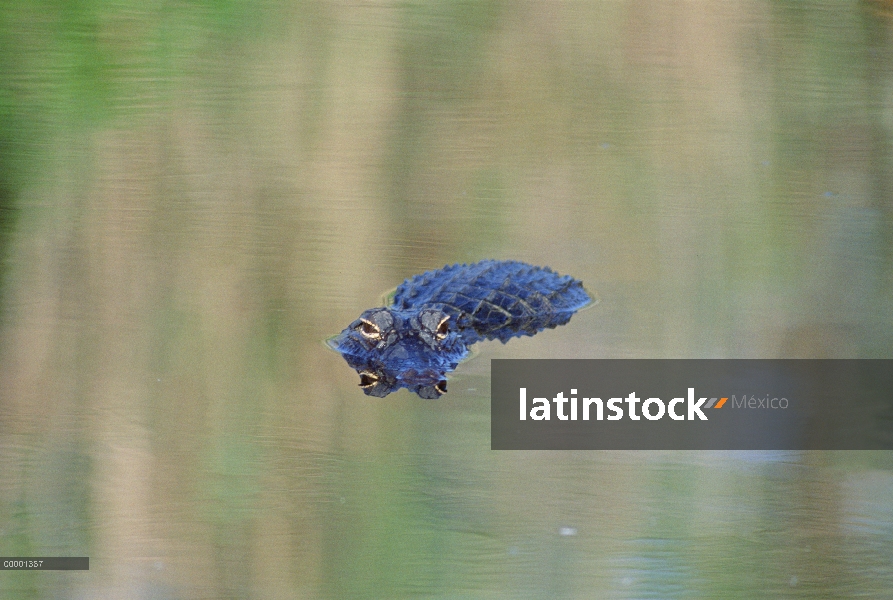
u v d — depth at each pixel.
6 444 15.24
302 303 21.33
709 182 27.61
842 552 12.57
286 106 29.09
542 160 28.41
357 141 28.53
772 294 21.64
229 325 19.97
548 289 22.55
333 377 18.08
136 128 27.52
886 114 30.22
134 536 13.12
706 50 33.03
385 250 24.39
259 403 16.94
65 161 25.91
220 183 26.08
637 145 29.08
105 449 15.17
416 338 19.19
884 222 25.25
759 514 13.41
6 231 22.84
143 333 19.38
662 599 11.62
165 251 22.95
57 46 28.75
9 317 19.47
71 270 21.62
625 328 20.44
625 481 14.38
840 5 34.66
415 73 31.28
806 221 25.41
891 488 13.84
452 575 12.21
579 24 33.25
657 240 24.94
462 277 22.80
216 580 12.29
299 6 31.95
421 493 14.09
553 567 12.46
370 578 12.05
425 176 27.81
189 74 29.41
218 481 14.34
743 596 11.73
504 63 31.97
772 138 29.20
